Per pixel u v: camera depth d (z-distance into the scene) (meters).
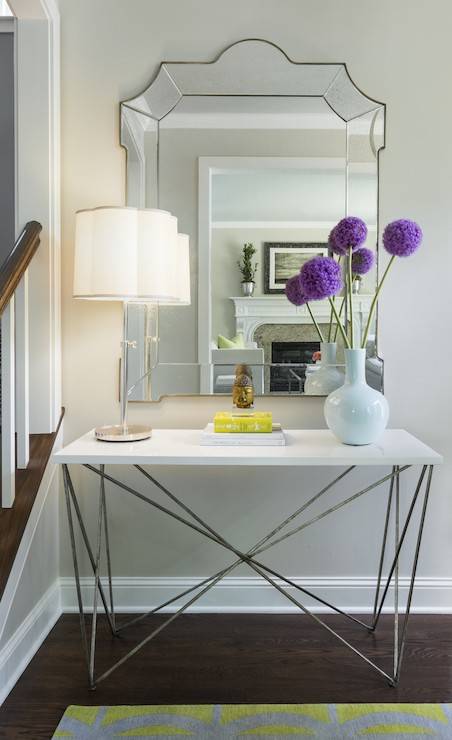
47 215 2.27
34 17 2.24
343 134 2.36
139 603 2.43
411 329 2.39
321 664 2.04
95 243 1.92
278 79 2.35
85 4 2.34
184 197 2.37
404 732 1.68
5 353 1.91
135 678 1.95
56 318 2.33
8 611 1.89
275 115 2.36
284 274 2.37
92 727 1.70
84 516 2.44
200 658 2.07
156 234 1.96
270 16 2.35
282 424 2.40
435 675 1.97
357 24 2.35
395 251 1.93
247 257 2.37
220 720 1.73
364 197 2.36
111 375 2.40
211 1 2.35
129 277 1.92
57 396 2.35
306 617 2.39
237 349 2.38
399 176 2.36
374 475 2.41
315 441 2.04
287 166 2.36
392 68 2.35
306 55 2.35
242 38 2.35
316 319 2.37
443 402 2.41
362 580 2.43
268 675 1.97
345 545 2.43
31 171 2.27
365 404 1.92
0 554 1.83
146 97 2.35
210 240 2.37
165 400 2.41
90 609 2.43
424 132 2.35
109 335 2.39
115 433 2.05
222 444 1.96
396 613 1.96
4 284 1.84
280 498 2.43
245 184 2.37
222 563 2.44
